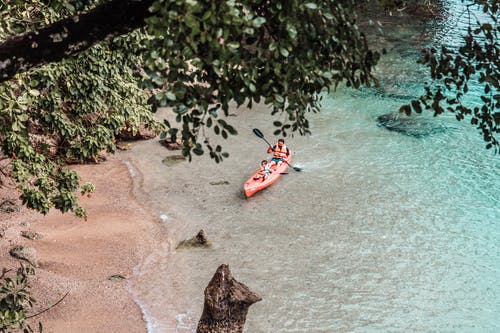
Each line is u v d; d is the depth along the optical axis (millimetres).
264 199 20922
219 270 10070
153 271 17016
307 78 4359
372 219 19750
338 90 30391
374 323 15141
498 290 16438
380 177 22453
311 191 21422
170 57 3816
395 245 18406
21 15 8508
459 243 18547
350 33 4250
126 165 23141
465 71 5254
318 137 25625
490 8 5254
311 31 3941
